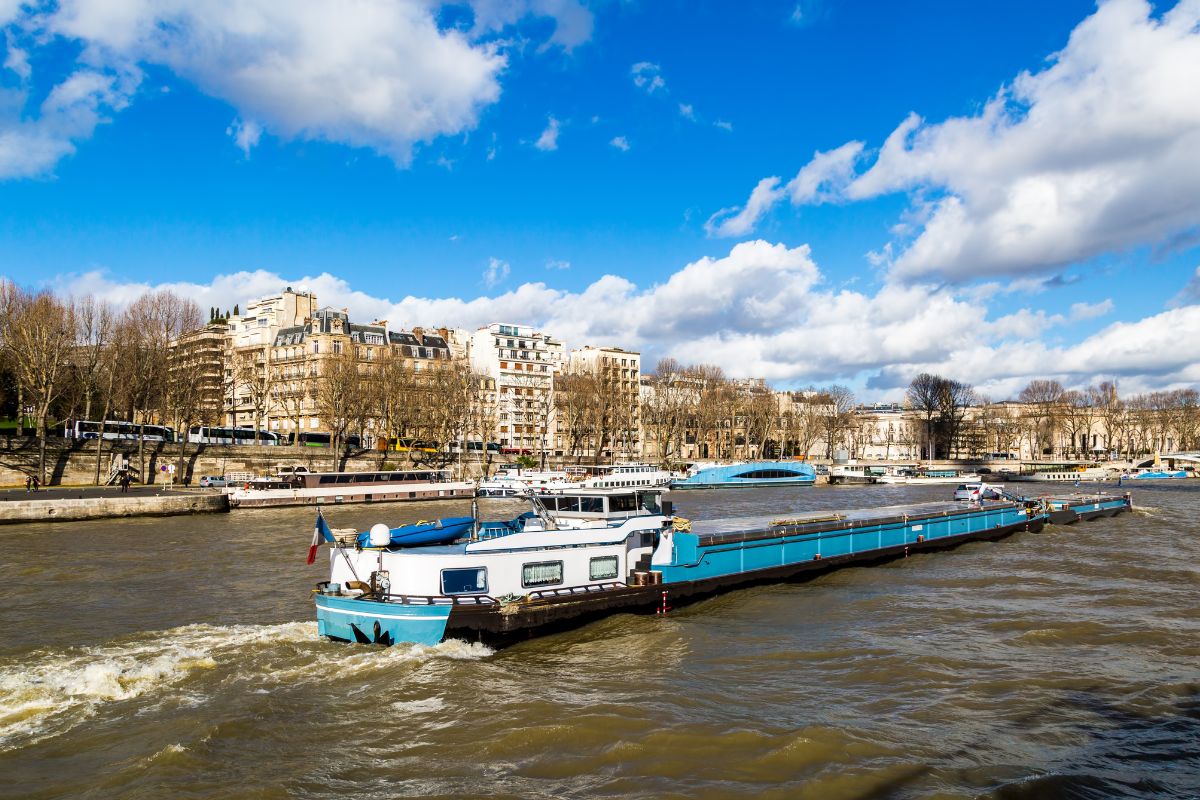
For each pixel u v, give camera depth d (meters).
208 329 151.62
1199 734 18.36
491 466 112.31
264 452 89.75
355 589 24.73
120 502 60.03
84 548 44.75
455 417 113.50
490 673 22.00
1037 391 195.75
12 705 19.42
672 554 30.20
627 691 20.73
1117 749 17.55
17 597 31.44
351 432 116.62
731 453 147.50
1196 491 108.69
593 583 27.89
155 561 40.25
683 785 15.52
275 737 17.77
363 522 59.50
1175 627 27.55
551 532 26.98
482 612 24.00
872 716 19.22
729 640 25.84
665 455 137.12
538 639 25.39
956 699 20.42
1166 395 190.50
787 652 24.42
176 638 25.03
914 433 199.38
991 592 33.75
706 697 20.31
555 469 110.50
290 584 34.16
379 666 22.19
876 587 34.66
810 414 161.88
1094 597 32.59
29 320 74.44
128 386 82.81
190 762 16.38
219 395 118.44
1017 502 55.81
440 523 29.03
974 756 17.03
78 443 76.75
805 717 19.03
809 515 44.28
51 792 15.20
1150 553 45.00
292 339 136.75
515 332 166.75
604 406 134.75
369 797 15.08
